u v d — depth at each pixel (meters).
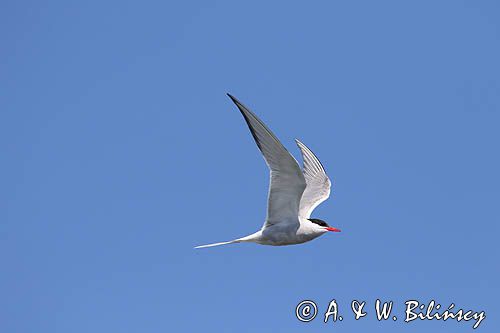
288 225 14.93
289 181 14.22
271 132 13.38
